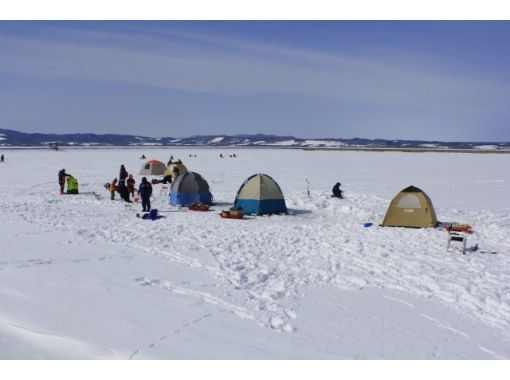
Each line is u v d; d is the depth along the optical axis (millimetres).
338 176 39344
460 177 38438
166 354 6730
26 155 73188
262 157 73938
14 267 10656
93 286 9523
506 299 8836
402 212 16609
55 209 19984
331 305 8750
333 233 15266
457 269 10836
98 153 84938
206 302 8773
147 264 11203
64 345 7035
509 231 15422
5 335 7379
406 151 103750
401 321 8016
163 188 26734
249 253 12422
